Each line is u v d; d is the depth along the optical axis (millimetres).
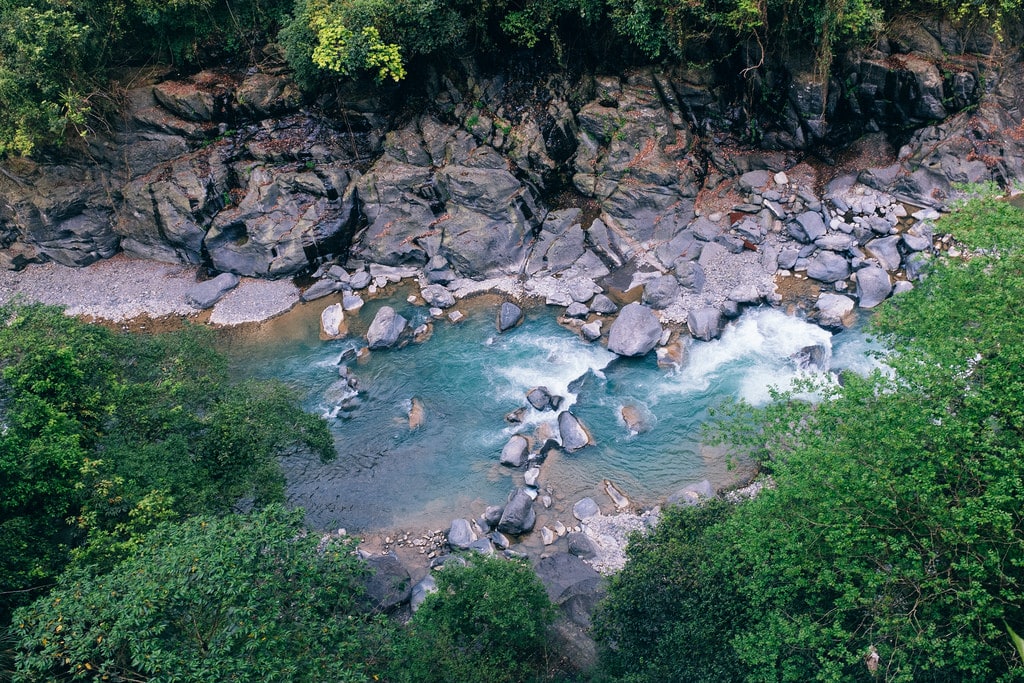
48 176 36906
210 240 36688
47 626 15258
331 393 31422
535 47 36219
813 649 16219
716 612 17156
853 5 31594
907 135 34781
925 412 16141
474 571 18641
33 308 22969
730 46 34625
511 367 31828
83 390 21219
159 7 35562
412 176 37062
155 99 37688
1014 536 14867
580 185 36500
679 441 28141
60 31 32562
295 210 36812
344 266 37250
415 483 27859
